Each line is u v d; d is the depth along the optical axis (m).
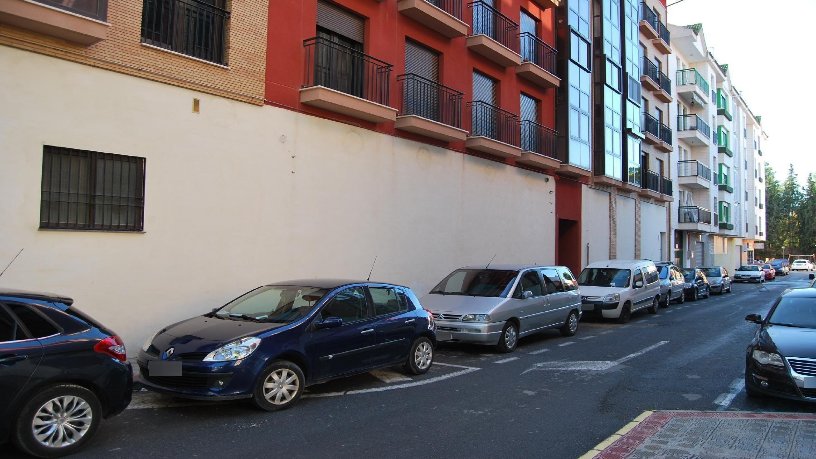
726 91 47.84
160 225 9.15
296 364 6.76
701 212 37.69
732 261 51.97
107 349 5.28
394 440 5.53
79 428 5.07
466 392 7.52
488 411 6.60
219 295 9.93
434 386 7.84
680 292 21.91
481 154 16.80
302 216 11.37
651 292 17.59
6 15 7.35
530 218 19.17
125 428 5.77
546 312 11.88
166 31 9.57
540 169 19.84
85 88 8.30
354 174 12.54
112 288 8.57
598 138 23.66
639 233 28.11
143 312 8.92
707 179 39.84
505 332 10.55
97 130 8.41
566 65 20.88
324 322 7.06
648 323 15.59
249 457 5.03
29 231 7.74
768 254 90.06
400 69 13.90
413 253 14.09
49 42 7.93
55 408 4.94
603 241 24.31
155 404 6.63
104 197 8.58
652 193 28.59
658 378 8.43
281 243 10.96
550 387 7.84
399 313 8.30
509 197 18.06
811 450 5.06
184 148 9.48
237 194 10.24
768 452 5.01
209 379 6.05
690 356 10.30
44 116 7.89
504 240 17.70
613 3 25.14
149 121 9.02
